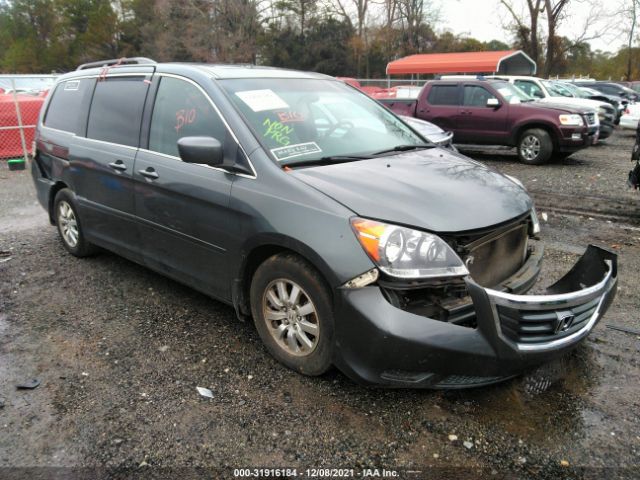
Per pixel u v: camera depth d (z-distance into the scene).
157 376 3.28
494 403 2.99
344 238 2.77
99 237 4.77
